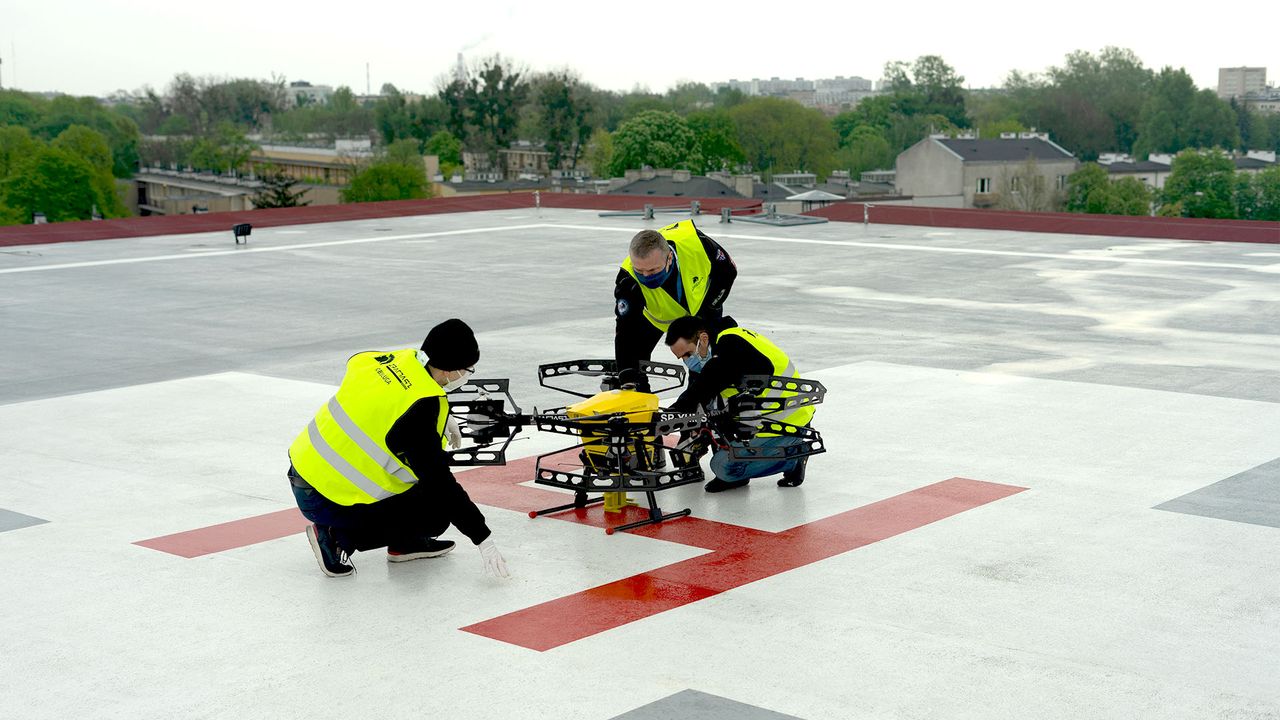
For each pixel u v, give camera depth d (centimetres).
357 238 2709
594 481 669
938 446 832
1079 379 1074
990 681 452
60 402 1047
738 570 582
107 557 619
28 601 556
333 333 1448
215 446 872
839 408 956
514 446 854
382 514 573
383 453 546
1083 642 490
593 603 540
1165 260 2081
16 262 2289
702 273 703
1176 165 10625
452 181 11869
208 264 2238
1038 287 1770
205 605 547
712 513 680
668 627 510
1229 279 1814
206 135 17788
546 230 2855
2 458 845
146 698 451
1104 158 13600
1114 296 1659
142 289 1894
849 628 506
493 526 660
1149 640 491
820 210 3128
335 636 507
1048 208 10069
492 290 1839
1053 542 622
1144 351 1227
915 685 449
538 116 14450
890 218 2952
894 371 1118
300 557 615
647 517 671
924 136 16538
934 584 560
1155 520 659
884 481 744
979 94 19938
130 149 14425
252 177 13662
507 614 529
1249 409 945
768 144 13125
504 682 458
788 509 686
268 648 496
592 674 464
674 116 11938
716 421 652
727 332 665
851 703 435
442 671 469
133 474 794
